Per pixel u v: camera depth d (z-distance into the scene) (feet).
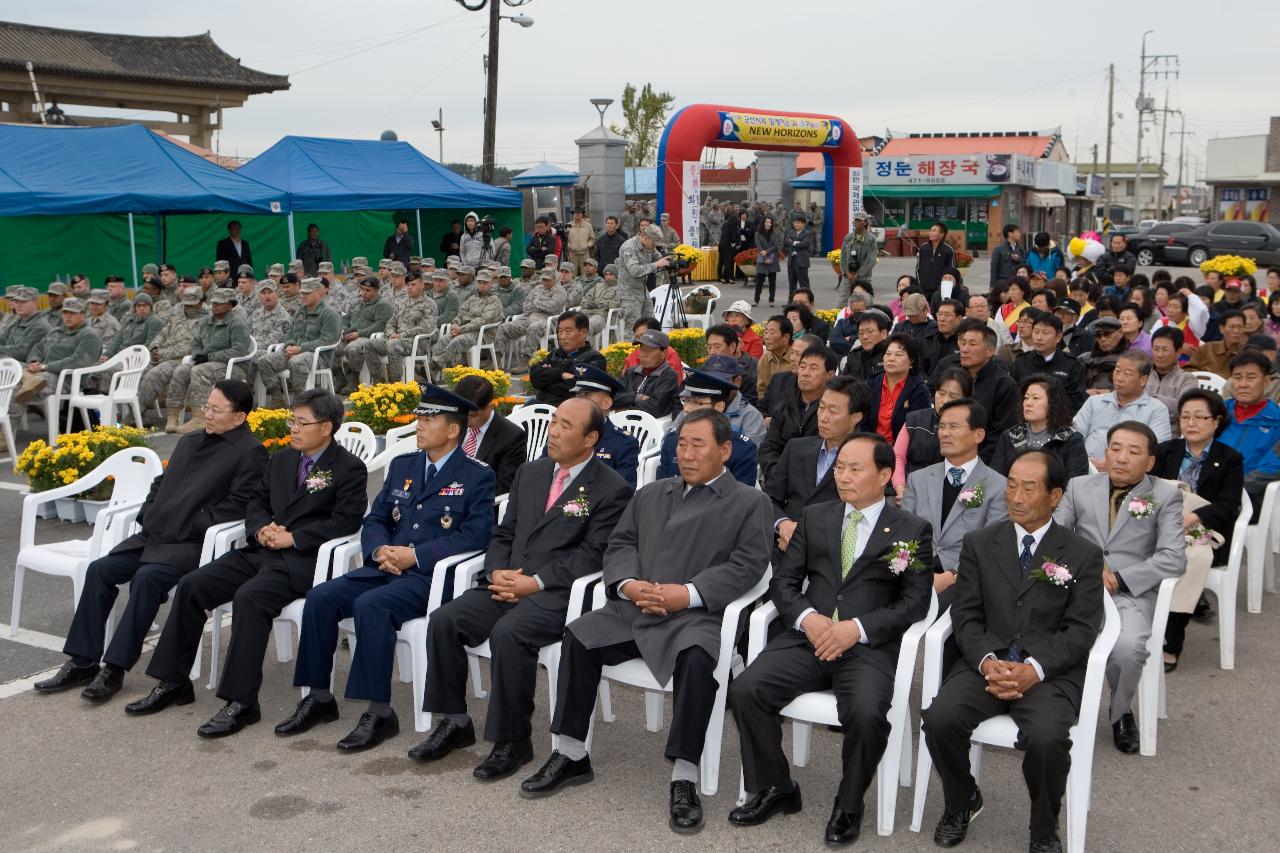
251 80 118.52
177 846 14.29
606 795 15.72
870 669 14.90
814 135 93.20
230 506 19.88
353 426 26.45
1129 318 31.22
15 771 16.31
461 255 76.95
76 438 29.76
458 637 16.93
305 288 45.85
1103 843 14.12
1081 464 20.71
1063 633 14.52
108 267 69.72
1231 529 19.97
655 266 55.72
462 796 15.64
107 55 110.73
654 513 17.20
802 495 19.99
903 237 140.26
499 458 22.41
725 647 15.67
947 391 21.31
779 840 14.47
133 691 19.26
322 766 16.56
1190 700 18.40
